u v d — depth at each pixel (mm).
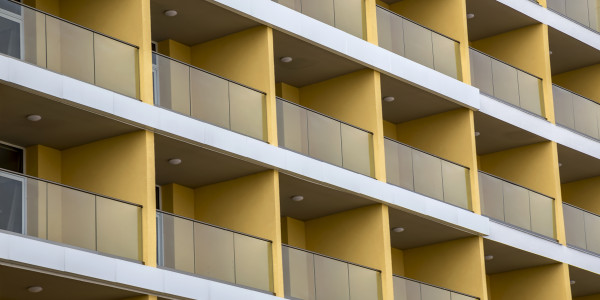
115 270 31109
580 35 47781
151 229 32250
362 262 38469
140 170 32750
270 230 35469
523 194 43656
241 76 36656
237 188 36312
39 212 30078
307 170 36250
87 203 31094
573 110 47031
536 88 45344
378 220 38406
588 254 45531
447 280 41781
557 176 45031
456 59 42375
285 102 36719
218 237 33906
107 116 32062
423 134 42844
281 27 36719
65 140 33531
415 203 39156
